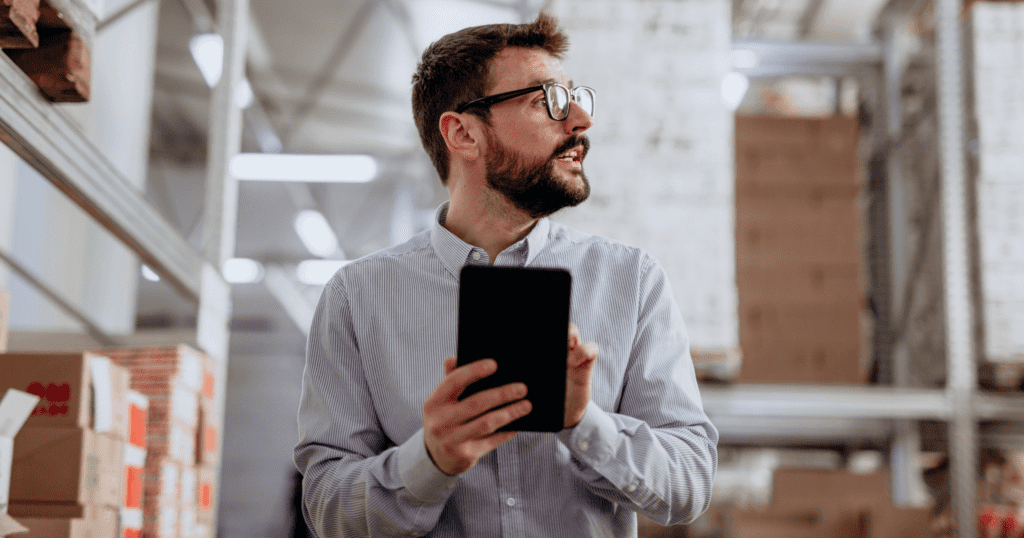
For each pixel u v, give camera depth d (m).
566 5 3.62
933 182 4.09
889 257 4.41
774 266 3.79
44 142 1.95
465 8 5.96
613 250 1.36
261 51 6.71
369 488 1.13
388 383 1.28
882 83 4.44
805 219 3.81
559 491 1.20
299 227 9.36
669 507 1.16
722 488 5.06
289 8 6.09
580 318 1.29
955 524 3.71
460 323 0.99
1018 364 3.62
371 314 1.31
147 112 5.47
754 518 3.39
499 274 1.00
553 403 0.99
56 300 3.85
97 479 2.25
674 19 3.62
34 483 2.15
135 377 2.90
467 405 0.96
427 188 8.80
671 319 1.33
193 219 9.39
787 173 3.82
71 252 4.89
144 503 2.78
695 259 3.49
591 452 1.10
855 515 3.38
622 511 1.24
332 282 1.36
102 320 5.09
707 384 3.72
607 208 3.49
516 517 1.19
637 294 1.31
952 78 3.96
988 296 3.67
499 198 1.31
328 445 1.26
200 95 7.63
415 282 1.32
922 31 4.30
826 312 3.78
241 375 11.99
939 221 3.96
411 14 6.09
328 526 1.21
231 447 11.88
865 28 4.73
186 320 10.73
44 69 1.85
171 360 2.94
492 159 1.29
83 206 2.33
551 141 1.27
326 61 6.86
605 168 3.52
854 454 4.68
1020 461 3.84
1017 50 3.77
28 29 1.70
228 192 3.75
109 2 4.66
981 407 3.78
